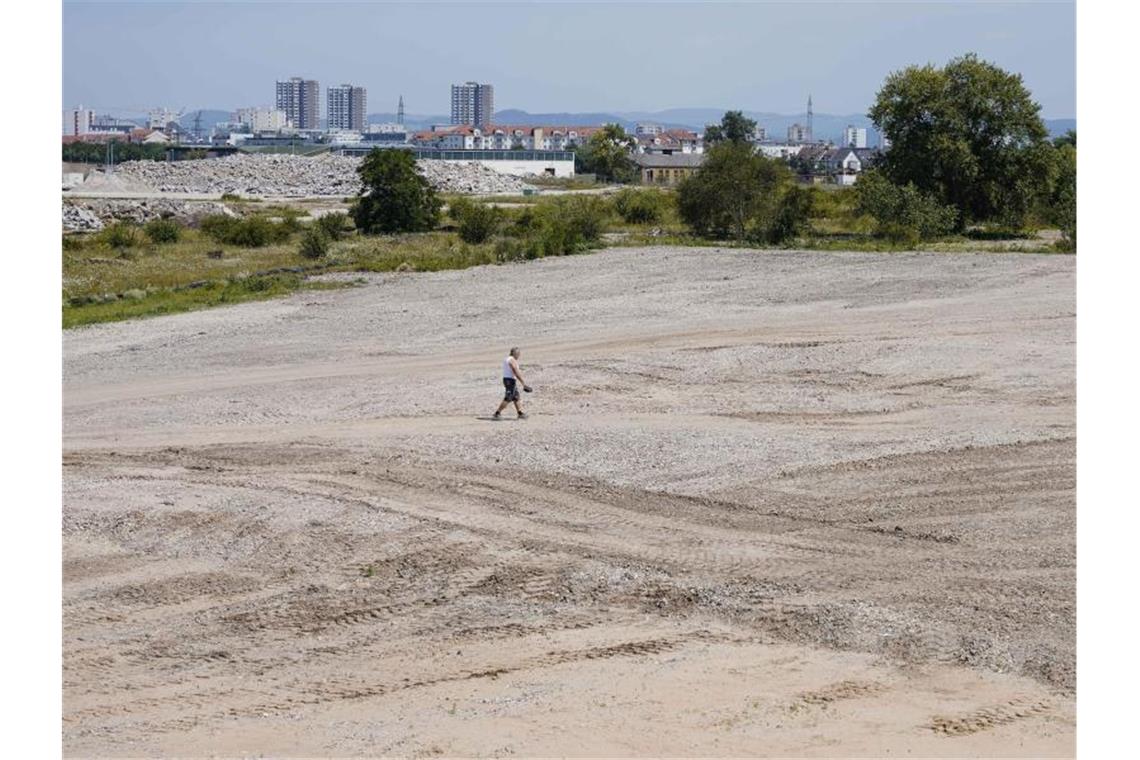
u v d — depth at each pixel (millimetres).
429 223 95188
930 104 88250
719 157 87250
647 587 20578
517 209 107688
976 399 32562
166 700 16828
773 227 80062
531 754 14820
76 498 26734
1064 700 15984
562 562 21938
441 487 26766
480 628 19203
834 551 22016
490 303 54188
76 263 74125
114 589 21547
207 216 103250
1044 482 25156
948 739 14984
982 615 18734
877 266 61062
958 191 89812
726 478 26703
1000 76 88250
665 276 60562
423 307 53750
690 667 17406
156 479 28172
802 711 15883
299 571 22219
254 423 33969
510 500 25719
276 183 153875
